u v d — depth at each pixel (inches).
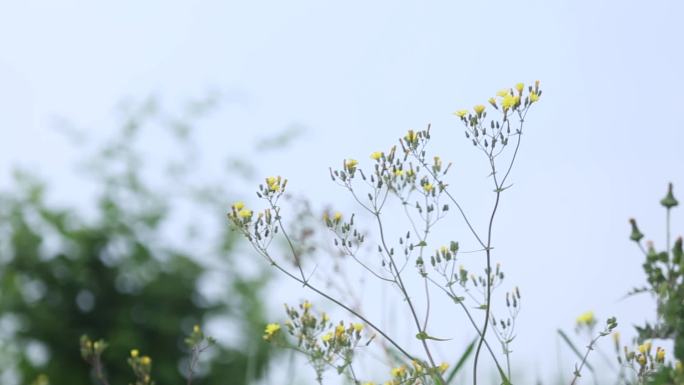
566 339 169.9
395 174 177.9
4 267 562.6
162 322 543.2
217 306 570.6
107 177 622.8
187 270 579.2
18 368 542.3
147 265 578.9
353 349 177.6
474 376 166.6
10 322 548.1
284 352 500.1
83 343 184.1
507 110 169.0
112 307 562.6
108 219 587.8
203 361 543.5
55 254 568.1
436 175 174.1
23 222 569.3
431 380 174.9
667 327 142.6
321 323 183.8
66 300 559.5
